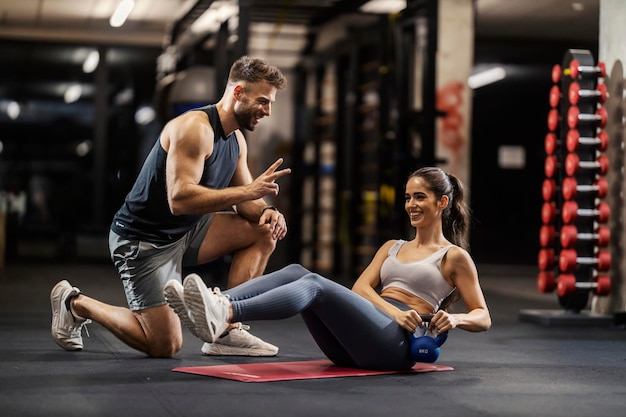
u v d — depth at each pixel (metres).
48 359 4.29
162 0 12.17
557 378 4.12
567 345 5.58
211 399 3.31
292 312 3.55
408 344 3.95
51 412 3.05
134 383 3.63
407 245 4.12
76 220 19.03
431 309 4.00
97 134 15.26
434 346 3.92
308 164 13.66
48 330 5.65
